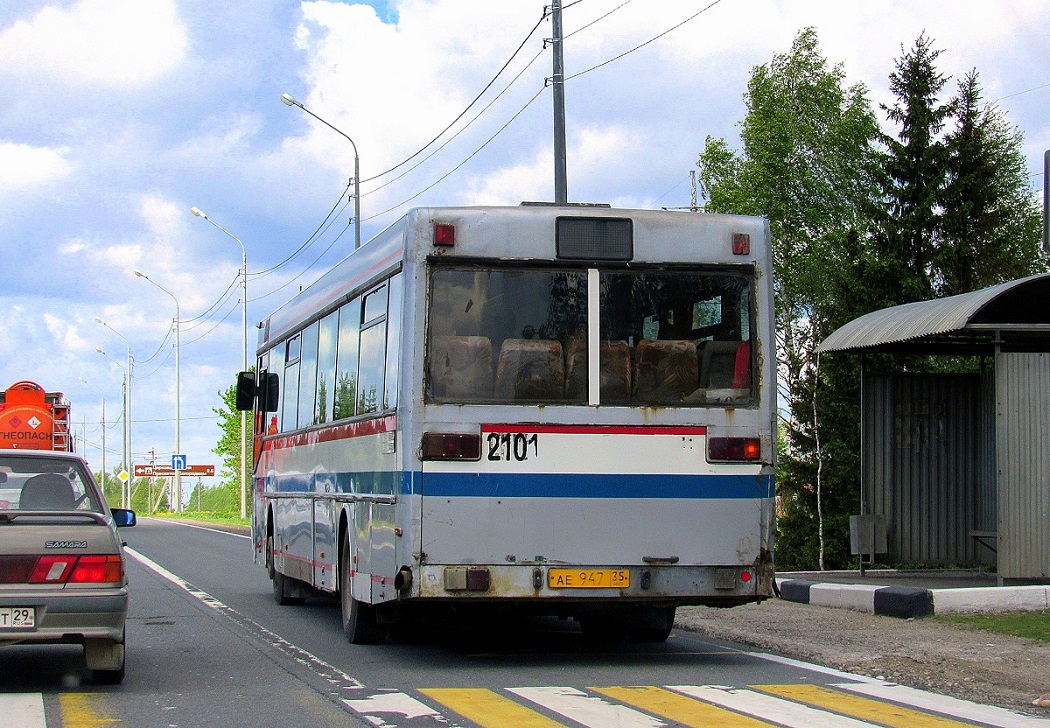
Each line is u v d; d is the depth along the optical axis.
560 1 21.50
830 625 12.41
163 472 82.38
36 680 9.72
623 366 10.13
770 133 39.22
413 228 10.04
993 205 37.31
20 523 8.70
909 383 17.30
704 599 10.09
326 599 17.03
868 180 38.75
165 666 10.54
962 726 7.69
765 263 10.45
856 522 16.91
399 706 8.42
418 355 9.91
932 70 36.16
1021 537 14.20
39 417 28.41
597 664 10.50
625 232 10.27
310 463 14.03
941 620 12.45
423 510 9.77
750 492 10.20
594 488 9.98
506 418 9.92
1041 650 10.55
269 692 9.10
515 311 10.07
